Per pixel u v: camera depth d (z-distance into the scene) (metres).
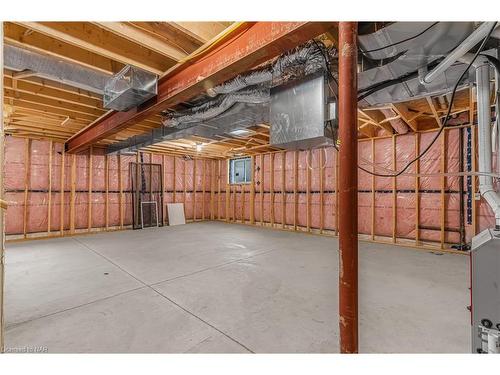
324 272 3.17
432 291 2.55
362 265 3.45
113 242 4.98
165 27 2.03
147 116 2.98
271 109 2.11
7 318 2.01
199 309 2.17
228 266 3.40
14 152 5.26
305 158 6.39
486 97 1.25
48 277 2.95
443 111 3.86
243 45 1.77
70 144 5.58
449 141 4.43
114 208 6.62
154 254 4.04
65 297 2.40
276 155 7.05
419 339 1.74
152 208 7.26
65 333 1.80
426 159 4.63
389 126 4.79
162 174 7.55
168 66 2.47
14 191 5.25
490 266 1.01
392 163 4.98
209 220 8.58
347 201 1.14
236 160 8.45
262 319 2.01
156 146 6.48
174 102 2.54
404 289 2.61
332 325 1.92
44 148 5.63
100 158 6.41
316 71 1.85
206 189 8.70
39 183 5.55
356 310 1.13
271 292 2.54
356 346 1.13
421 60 1.79
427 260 3.69
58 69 2.26
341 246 1.16
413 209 4.75
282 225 6.82
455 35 1.50
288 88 2.00
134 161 7.02
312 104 1.86
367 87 2.18
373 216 5.17
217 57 1.96
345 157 1.16
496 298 1.00
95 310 2.14
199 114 3.18
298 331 1.84
